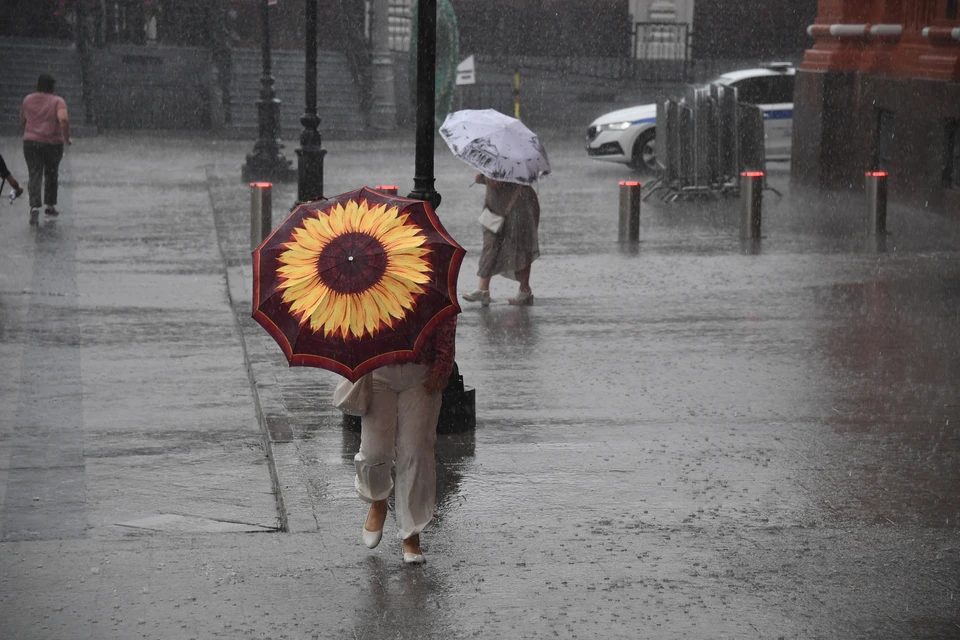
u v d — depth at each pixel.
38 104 26.92
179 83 69.62
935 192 37.38
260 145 44.12
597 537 11.48
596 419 15.60
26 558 10.71
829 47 44.62
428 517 10.70
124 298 22.89
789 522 11.95
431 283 9.59
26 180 27.05
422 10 14.09
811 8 82.50
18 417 14.85
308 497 12.27
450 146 21.77
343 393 10.52
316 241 9.78
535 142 22.11
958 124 36.19
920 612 9.90
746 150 41.34
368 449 10.59
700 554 11.08
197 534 11.44
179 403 16.20
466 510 12.18
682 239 31.73
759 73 50.41
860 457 14.10
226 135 64.75
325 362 9.54
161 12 71.00
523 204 22.50
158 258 27.28
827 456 14.13
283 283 9.66
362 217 9.91
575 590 10.23
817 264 28.02
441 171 48.81
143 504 12.38
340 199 10.23
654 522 11.91
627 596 10.12
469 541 11.35
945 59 37.34
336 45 75.12
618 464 13.73
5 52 52.62
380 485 10.75
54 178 27.28
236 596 10.01
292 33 74.31
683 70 80.12
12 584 10.14
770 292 24.66
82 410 15.60
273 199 38.84
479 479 13.14
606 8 81.25
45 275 18.95
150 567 10.58
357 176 46.12
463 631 9.44
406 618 9.65
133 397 16.39
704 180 40.53
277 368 17.59
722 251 29.81
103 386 16.84
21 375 16.30
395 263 9.59
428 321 9.60
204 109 70.12
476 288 24.97
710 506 12.38
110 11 68.62
